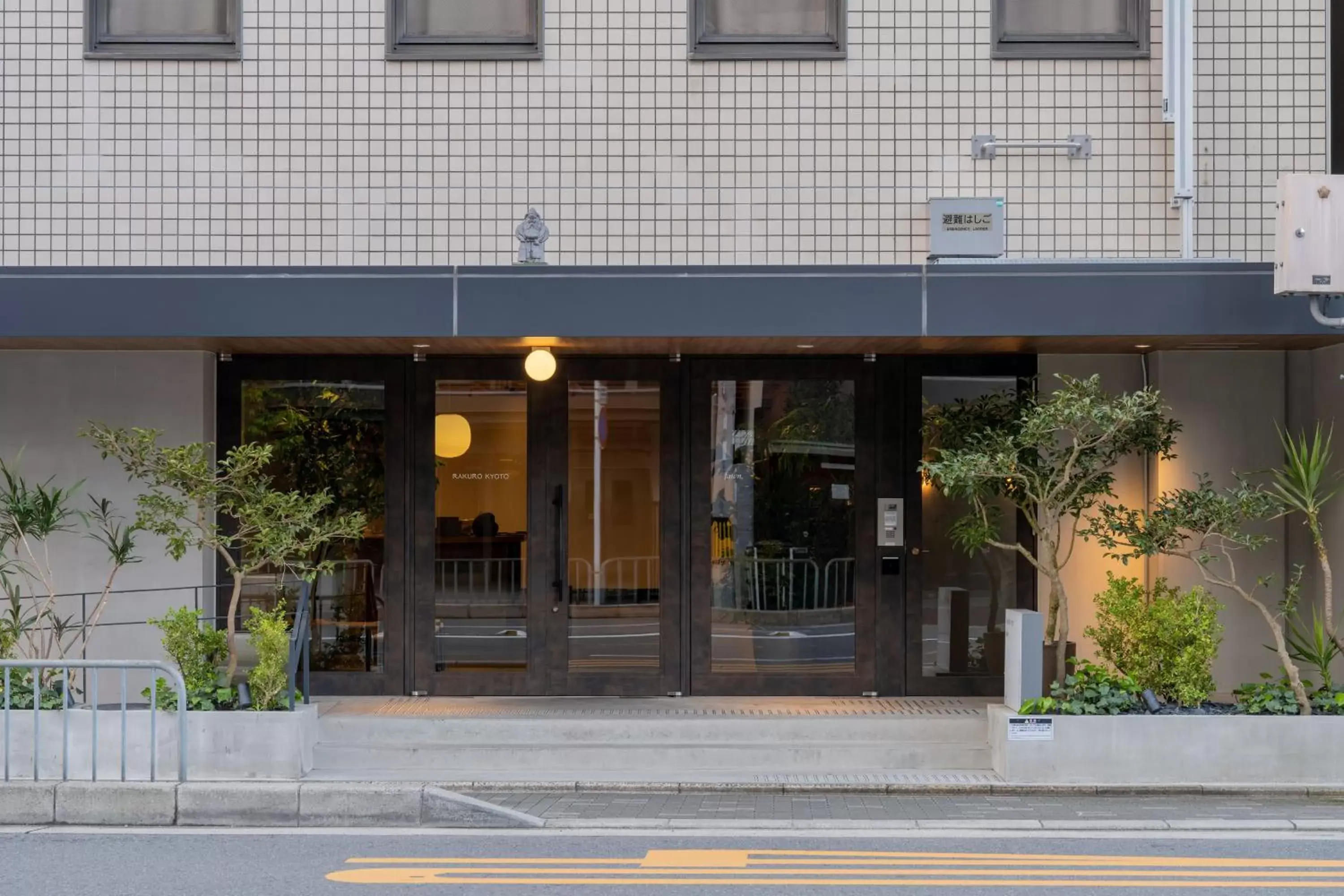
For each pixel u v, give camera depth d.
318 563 10.76
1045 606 10.73
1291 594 9.00
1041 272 8.98
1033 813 8.05
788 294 9.02
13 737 8.47
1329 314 8.93
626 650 10.72
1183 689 8.81
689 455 10.72
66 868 6.82
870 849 7.26
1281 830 7.64
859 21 9.86
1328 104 9.80
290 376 10.80
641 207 9.84
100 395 10.62
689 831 7.68
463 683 10.71
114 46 9.90
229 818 7.83
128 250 9.82
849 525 10.76
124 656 10.58
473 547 10.77
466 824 7.82
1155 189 9.82
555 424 10.73
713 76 9.88
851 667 10.71
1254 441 10.53
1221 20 9.84
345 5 9.88
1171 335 8.97
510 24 9.98
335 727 9.55
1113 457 9.69
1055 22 9.94
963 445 10.26
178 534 9.30
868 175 9.84
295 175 9.84
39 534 9.61
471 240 9.84
